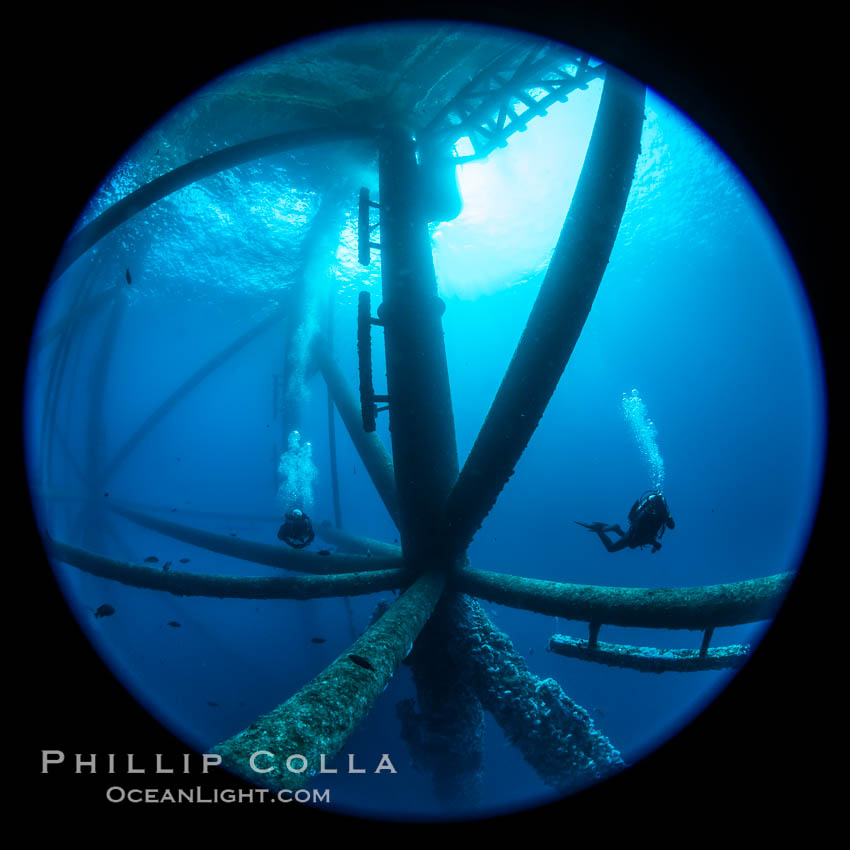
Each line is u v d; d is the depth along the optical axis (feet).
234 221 40.32
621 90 12.89
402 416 18.15
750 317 107.96
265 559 23.73
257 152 21.29
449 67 22.02
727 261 76.33
